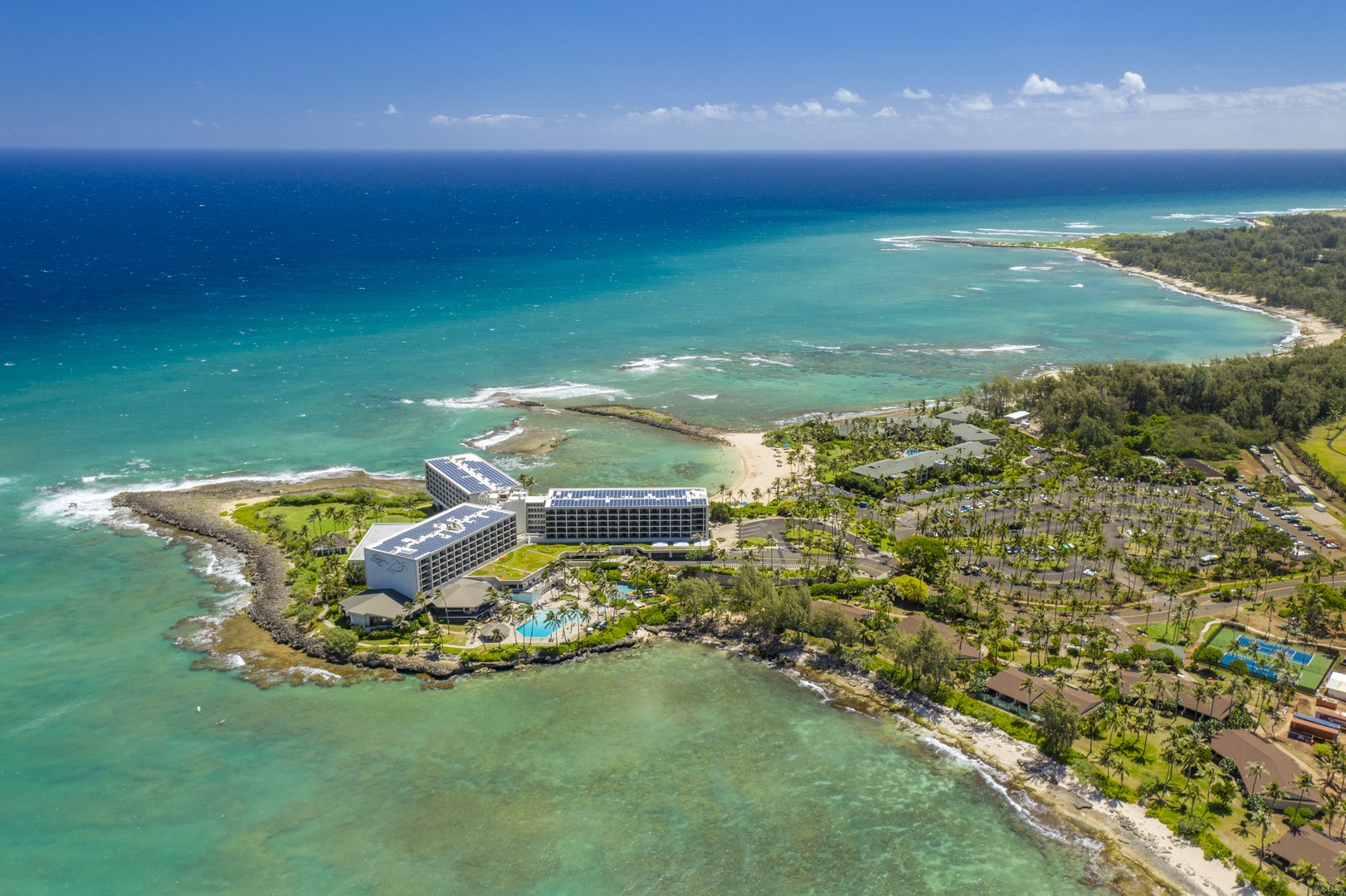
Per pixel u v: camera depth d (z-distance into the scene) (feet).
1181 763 481.46
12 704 552.82
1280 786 460.96
